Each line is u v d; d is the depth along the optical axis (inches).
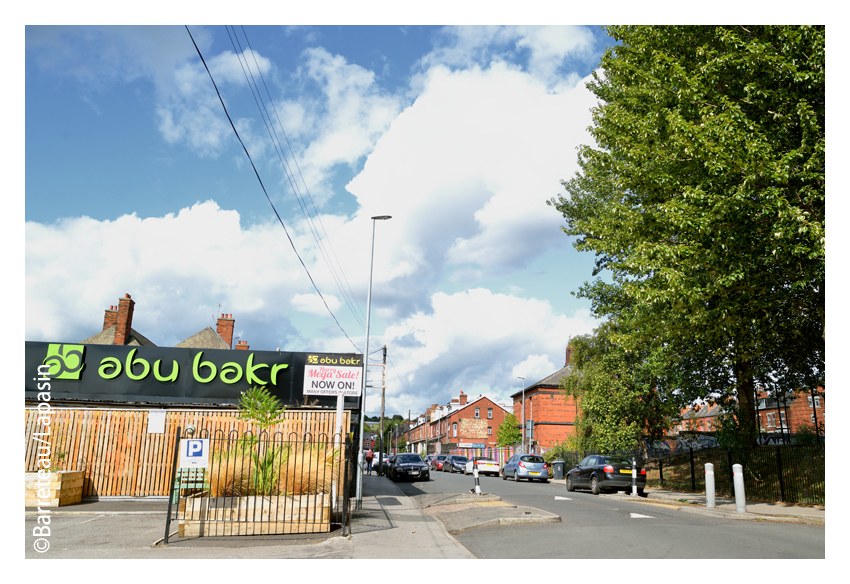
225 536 362.9
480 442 3019.2
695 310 572.1
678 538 367.9
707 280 557.0
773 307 580.1
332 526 409.1
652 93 597.6
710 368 791.1
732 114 490.3
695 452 1063.6
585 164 1024.2
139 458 588.7
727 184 521.3
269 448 418.3
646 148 606.2
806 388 776.3
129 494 579.5
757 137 502.6
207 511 366.0
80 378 636.7
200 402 650.2
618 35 703.1
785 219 465.4
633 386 1051.9
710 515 523.8
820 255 455.2
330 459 418.6
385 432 3951.8
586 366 1157.7
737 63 512.4
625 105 733.9
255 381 661.3
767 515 506.0
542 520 454.6
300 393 667.4
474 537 388.2
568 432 2081.7
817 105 504.7
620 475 810.8
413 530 413.1
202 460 348.2
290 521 375.2
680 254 554.6
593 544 345.4
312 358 677.9
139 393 642.2
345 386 674.8
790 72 480.7
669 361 785.6
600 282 959.6
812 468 649.6
